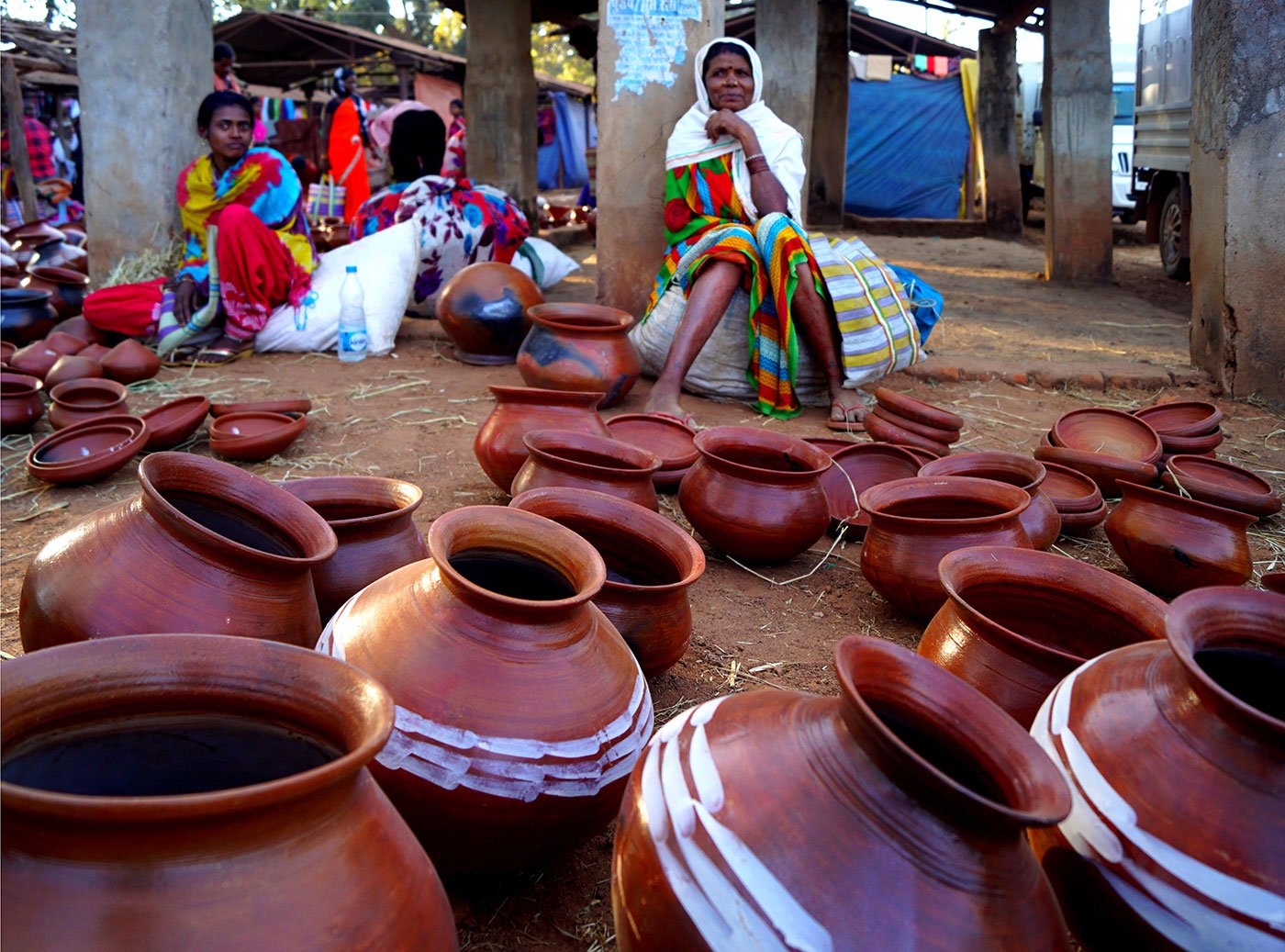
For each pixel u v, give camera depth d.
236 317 6.41
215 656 1.42
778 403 5.61
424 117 11.20
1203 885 1.50
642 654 2.51
